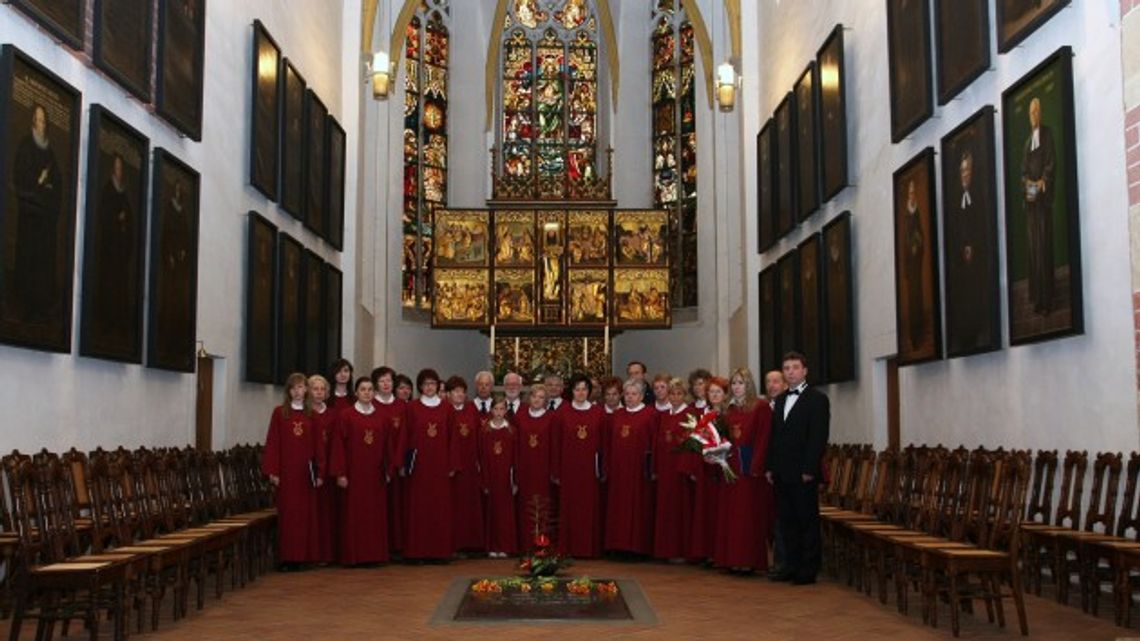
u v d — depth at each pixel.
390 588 10.47
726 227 25.72
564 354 26.03
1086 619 8.16
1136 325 7.67
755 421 11.23
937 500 9.51
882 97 14.84
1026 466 7.90
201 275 13.66
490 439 13.47
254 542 11.49
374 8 23.52
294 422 11.98
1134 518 8.77
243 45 15.38
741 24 23.02
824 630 7.98
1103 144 9.02
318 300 19.06
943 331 12.73
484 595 9.48
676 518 12.55
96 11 10.26
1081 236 9.44
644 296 25.70
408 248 28.47
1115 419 8.96
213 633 7.92
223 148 14.51
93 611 7.02
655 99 30.59
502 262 25.72
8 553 7.74
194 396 13.36
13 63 8.67
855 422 16.27
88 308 10.14
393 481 12.91
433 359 28.31
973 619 8.36
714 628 8.07
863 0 15.64
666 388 12.91
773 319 20.31
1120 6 7.94
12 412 8.90
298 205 17.89
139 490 9.38
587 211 25.91
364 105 23.44
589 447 13.16
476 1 31.06
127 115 11.32
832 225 16.86
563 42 31.69
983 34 11.25
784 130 19.50
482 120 30.81
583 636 7.69
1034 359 10.48
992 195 11.21
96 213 10.33
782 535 10.85
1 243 8.47
